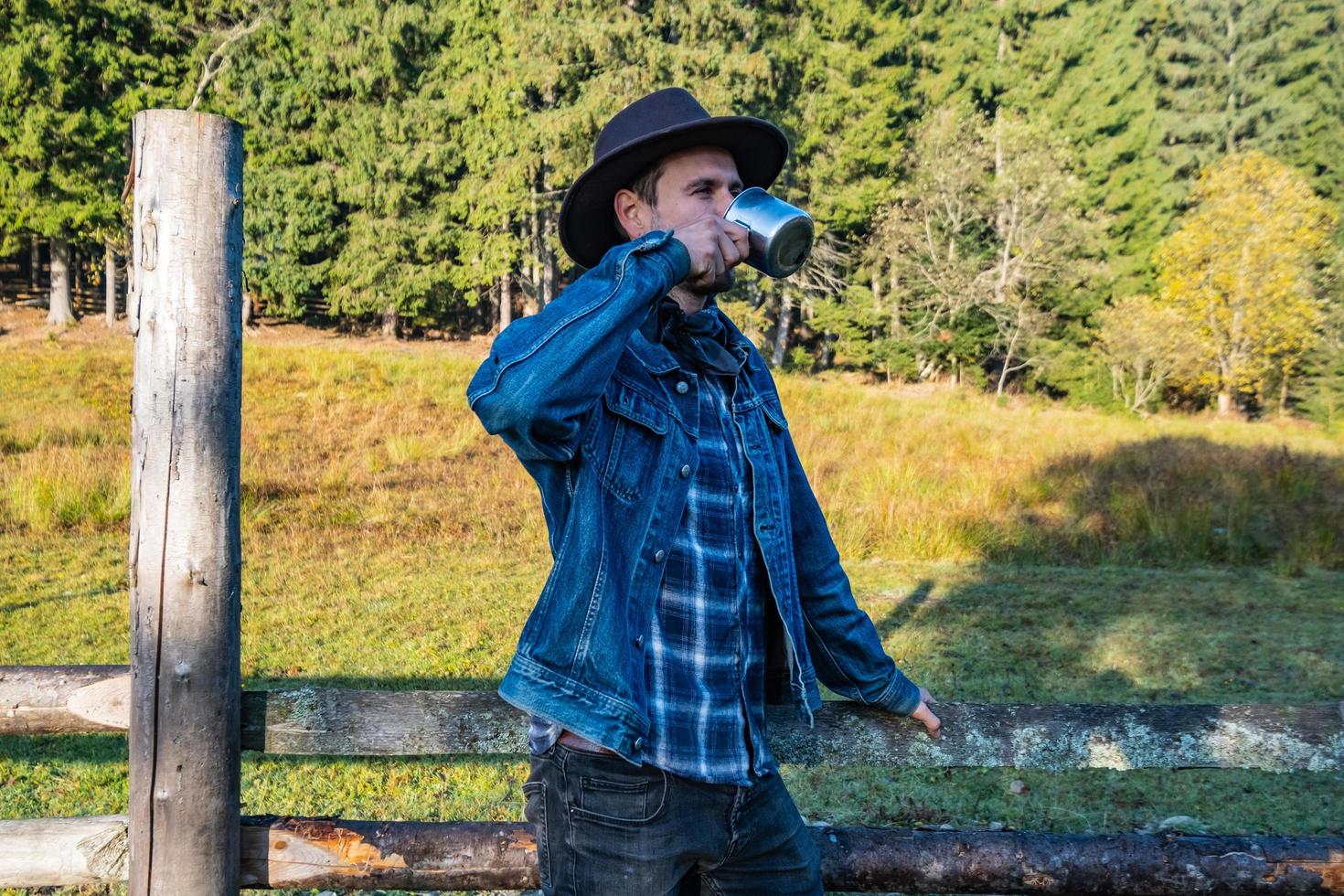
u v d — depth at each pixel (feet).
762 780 5.48
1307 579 28.07
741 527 5.48
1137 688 18.52
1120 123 116.47
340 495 34.01
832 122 103.76
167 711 6.19
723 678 5.26
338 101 97.66
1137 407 93.61
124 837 6.68
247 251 95.14
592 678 4.94
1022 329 101.04
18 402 46.96
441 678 18.06
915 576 27.71
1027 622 22.80
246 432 43.55
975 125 102.37
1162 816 13.60
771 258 5.33
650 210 5.73
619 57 88.94
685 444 5.30
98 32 86.94
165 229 6.08
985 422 64.03
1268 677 19.24
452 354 80.64
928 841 6.91
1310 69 122.83
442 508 32.71
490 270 94.48
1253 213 89.35
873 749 6.80
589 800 5.07
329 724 6.67
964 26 120.57
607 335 4.69
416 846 6.64
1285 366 91.04
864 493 36.96
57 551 26.35
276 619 21.20
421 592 23.73
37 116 79.77
